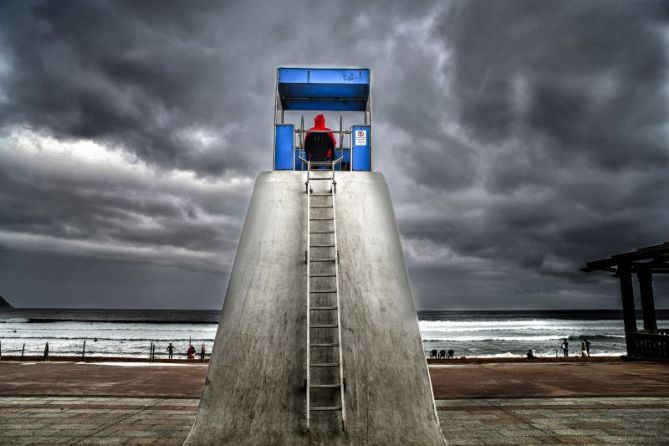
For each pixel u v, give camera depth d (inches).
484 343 2322.8
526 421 231.1
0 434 206.4
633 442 197.5
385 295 170.2
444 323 4808.1
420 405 147.4
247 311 165.9
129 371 404.2
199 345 2138.3
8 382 339.0
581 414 245.4
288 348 157.6
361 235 187.3
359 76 261.0
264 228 188.9
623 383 336.5
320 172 215.2
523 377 366.3
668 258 458.9
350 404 145.9
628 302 503.5
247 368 153.9
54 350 1818.4
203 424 144.6
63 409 255.4
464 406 264.2
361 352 156.6
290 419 143.6
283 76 257.3
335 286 170.6
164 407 260.4
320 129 245.6
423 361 156.8
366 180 211.5
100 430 213.5
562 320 5723.4
